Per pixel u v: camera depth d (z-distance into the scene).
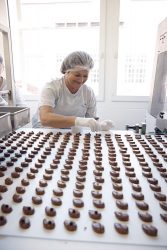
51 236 0.35
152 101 1.08
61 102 1.19
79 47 1.98
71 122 0.98
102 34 1.87
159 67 1.02
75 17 1.92
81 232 0.36
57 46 2.00
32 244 0.34
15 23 1.96
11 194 0.47
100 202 0.43
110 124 1.02
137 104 1.98
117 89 2.00
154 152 0.75
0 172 0.55
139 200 0.46
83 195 0.47
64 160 0.66
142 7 1.83
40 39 1.99
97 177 0.54
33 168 0.59
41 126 1.13
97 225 0.37
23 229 0.36
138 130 1.04
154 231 0.36
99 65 1.93
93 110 1.33
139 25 1.87
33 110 2.08
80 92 1.22
